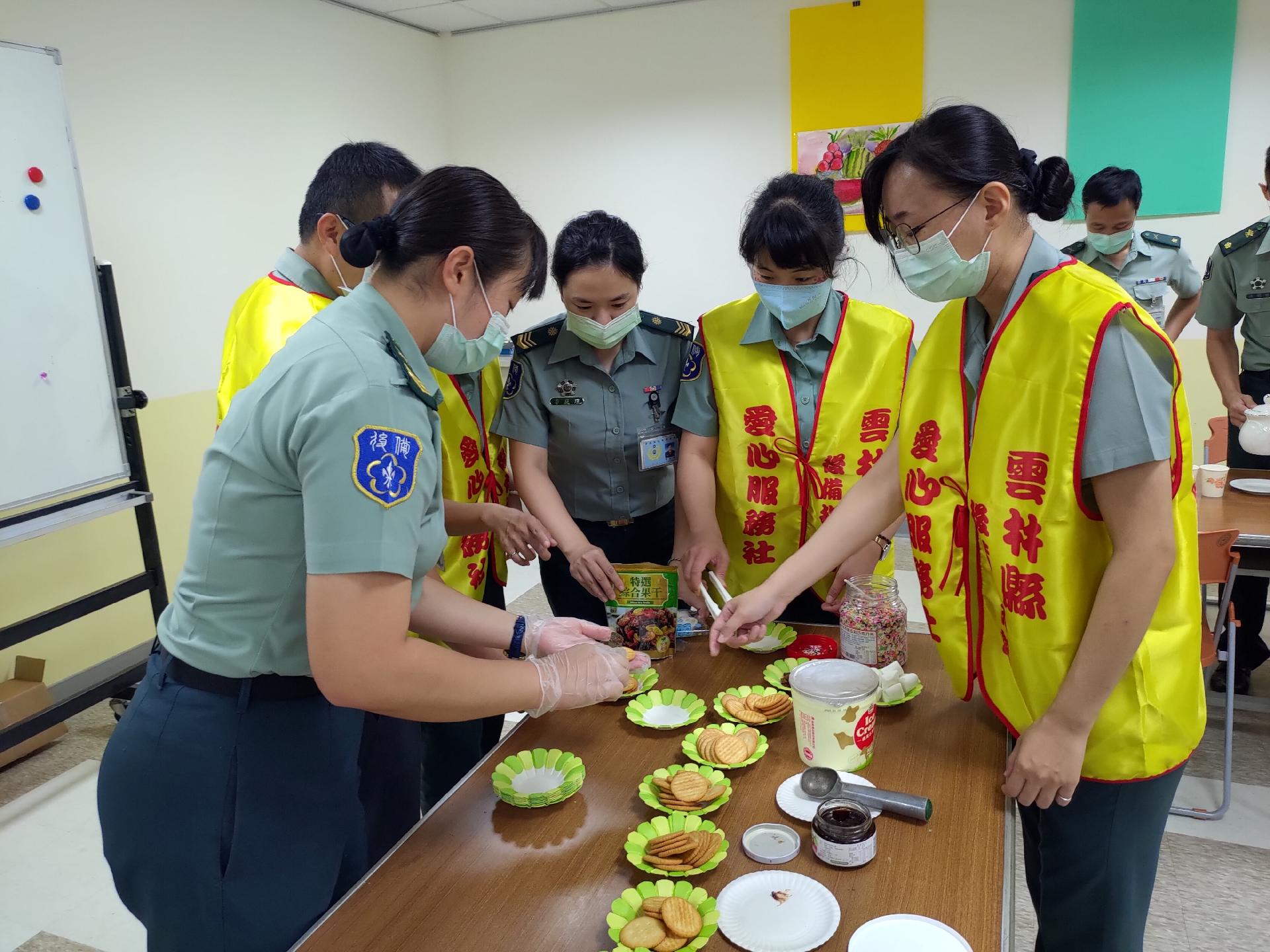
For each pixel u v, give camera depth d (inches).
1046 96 157.0
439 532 41.8
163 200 130.4
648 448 73.2
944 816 38.9
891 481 54.1
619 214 192.2
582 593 78.2
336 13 163.9
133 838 40.9
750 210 63.7
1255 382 125.6
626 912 33.3
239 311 58.9
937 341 48.5
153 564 112.6
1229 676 87.5
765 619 53.3
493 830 39.6
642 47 181.6
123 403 107.5
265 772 40.6
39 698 109.0
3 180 92.4
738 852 37.2
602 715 49.7
